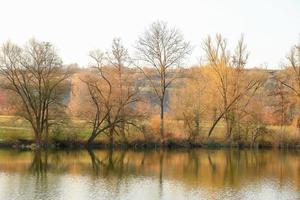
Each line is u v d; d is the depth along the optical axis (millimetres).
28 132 86875
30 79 80688
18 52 82625
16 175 60062
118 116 86250
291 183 58812
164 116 92250
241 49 105375
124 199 48969
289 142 94250
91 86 85562
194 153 85312
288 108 96688
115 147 87562
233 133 94000
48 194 50219
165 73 89938
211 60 94875
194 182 58312
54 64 81375
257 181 59844
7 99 81688
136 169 66875
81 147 85750
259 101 95188
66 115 83875
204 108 92625
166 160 76312
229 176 63031
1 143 83125
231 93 94000
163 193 51875
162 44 89625
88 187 53938
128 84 87000
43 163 69812
